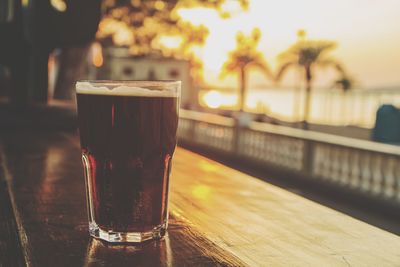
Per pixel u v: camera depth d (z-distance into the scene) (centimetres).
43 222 91
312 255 80
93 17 280
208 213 106
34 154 175
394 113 1436
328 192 912
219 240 86
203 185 138
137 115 78
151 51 2158
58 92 464
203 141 1553
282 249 83
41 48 284
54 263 70
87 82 79
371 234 95
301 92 2711
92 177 82
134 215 80
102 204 80
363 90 1847
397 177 763
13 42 265
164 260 73
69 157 171
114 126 78
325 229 97
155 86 79
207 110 2419
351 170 862
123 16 1953
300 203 121
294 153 1067
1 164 153
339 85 2650
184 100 2350
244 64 3056
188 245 81
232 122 1372
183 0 2023
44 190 118
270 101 3106
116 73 2114
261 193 131
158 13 2006
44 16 273
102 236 81
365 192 819
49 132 256
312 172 990
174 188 132
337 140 922
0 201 108
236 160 1329
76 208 102
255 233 92
